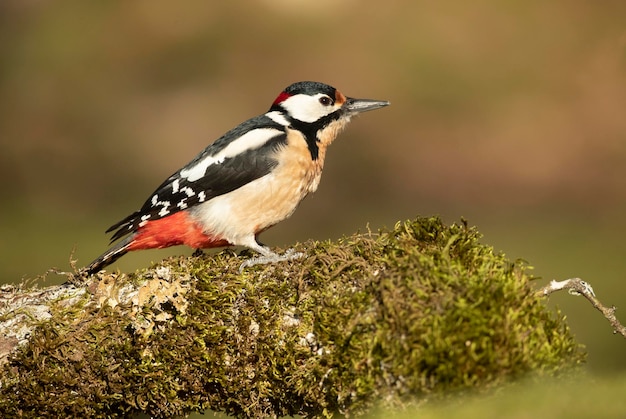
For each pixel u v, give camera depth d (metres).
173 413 5.59
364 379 4.78
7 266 12.76
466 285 4.70
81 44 19.58
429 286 4.74
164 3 20.41
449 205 16.94
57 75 19.22
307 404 5.30
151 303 5.35
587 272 12.36
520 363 4.54
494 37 19.52
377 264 5.10
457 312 4.57
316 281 5.17
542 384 4.59
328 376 5.01
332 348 4.95
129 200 16.69
